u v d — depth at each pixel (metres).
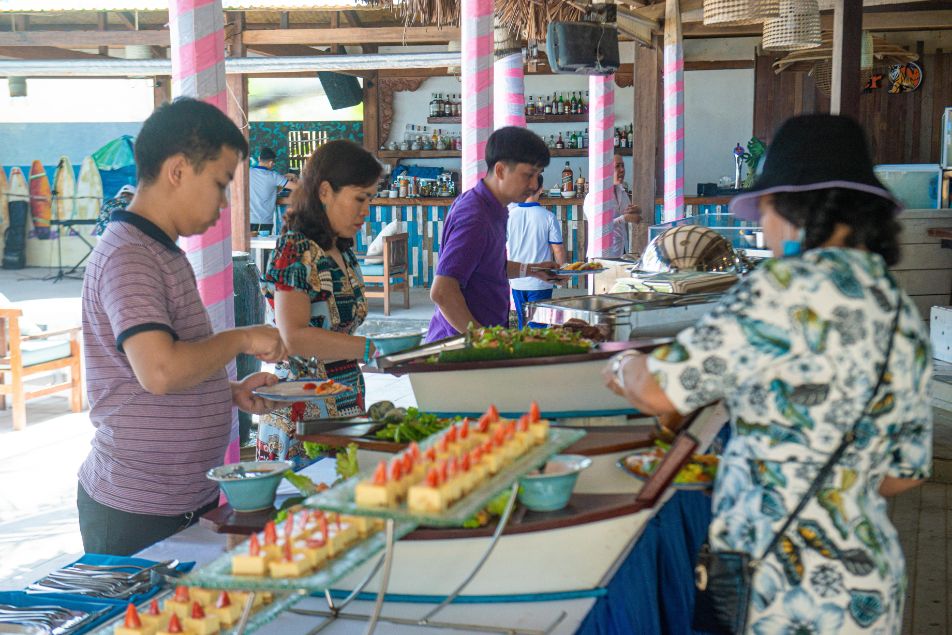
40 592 1.81
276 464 2.05
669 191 8.73
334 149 2.79
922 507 5.00
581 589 1.80
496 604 1.78
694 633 2.46
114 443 2.21
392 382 7.96
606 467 2.15
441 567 1.78
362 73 14.64
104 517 2.23
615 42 5.77
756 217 1.83
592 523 1.78
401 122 14.84
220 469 2.02
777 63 10.49
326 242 2.83
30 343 6.90
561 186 14.41
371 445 2.08
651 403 1.64
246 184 9.12
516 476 1.55
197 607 1.51
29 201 16.22
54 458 5.86
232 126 2.18
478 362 2.47
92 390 2.22
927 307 8.29
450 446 1.65
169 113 2.12
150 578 1.87
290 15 13.02
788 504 1.60
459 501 1.43
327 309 2.84
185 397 2.22
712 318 1.61
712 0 5.80
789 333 1.56
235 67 9.58
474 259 3.45
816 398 1.57
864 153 1.68
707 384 1.59
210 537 2.14
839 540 1.59
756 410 1.62
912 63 12.98
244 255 6.15
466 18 4.93
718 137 14.12
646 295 3.85
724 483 1.70
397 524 1.60
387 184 14.44
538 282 7.51
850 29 5.93
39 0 8.43
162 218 2.17
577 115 14.06
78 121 15.98
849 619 1.58
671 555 2.31
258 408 2.54
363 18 13.13
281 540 1.53
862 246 1.66
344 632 1.69
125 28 13.49
